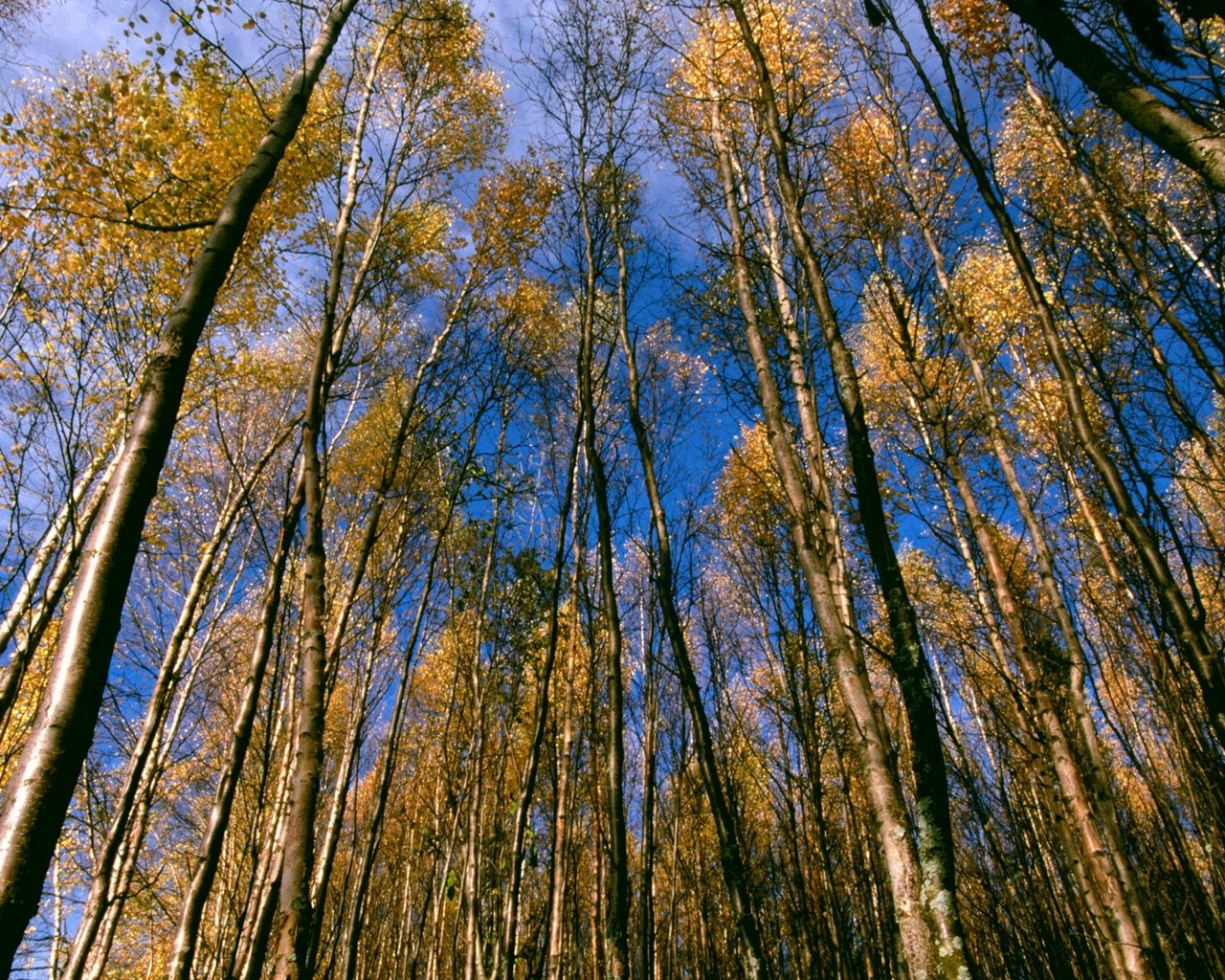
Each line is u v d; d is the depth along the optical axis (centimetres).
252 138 757
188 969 445
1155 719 617
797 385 478
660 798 1046
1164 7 276
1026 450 861
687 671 507
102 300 650
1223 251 393
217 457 995
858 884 710
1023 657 584
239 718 497
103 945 679
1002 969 686
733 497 909
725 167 546
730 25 673
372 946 1169
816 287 379
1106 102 265
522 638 823
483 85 937
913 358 675
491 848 844
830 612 318
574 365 838
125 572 188
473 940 627
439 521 844
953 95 397
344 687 1014
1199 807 541
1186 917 528
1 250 713
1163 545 487
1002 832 699
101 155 709
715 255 472
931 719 290
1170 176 530
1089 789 560
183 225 293
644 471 583
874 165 716
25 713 704
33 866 146
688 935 988
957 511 795
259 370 935
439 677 1038
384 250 771
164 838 980
